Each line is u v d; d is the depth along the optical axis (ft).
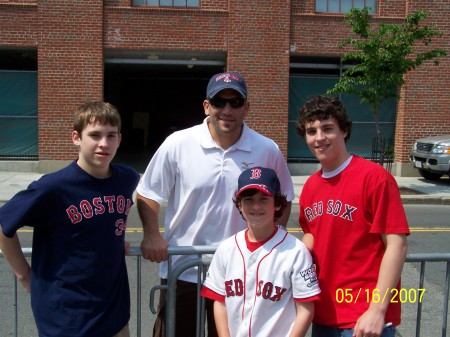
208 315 10.21
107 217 8.25
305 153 50.42
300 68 52.54
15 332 10.05
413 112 48.96
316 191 8.53
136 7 46.47
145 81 89.20
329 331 8.21
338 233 8.12
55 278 8.09
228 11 47.16
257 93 47.88
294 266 8.05
